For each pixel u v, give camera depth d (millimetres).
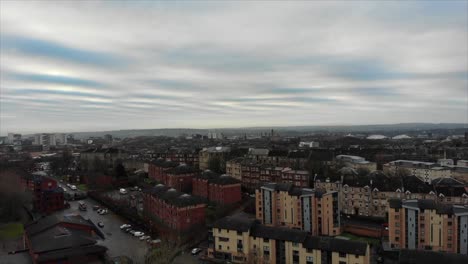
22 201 175125
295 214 149250
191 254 125000
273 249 112125
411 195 162750
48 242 110562
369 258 110625
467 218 118375
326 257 103938
